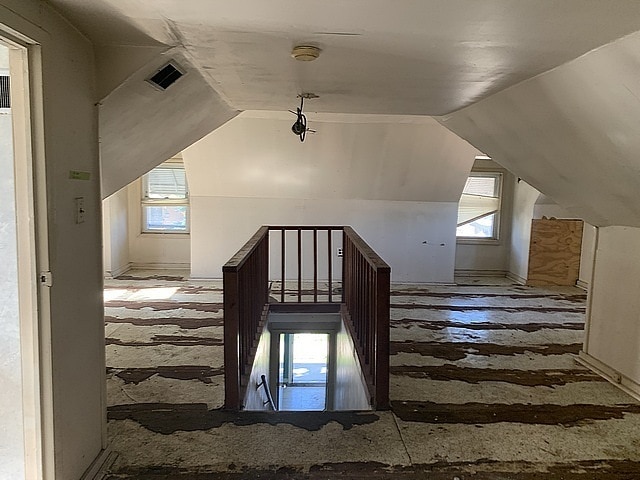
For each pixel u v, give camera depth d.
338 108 3.69
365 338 3.42
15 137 1.64
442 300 5.58
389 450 2.38
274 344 5.02
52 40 1.69
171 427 2.57
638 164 2.35
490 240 7.12
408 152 5.63
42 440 1.73
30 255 1.67
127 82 2.14
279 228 4.88
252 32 1.86
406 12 1.58
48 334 1.71
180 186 7.08
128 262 7.12
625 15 1.53
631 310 3.13
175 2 1.56
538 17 1.58
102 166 2.80
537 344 4.07
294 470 2.21
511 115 2.90
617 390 3.14
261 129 5.35
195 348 3.79
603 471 2.25
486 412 2.80
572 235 6.41
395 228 6.34
